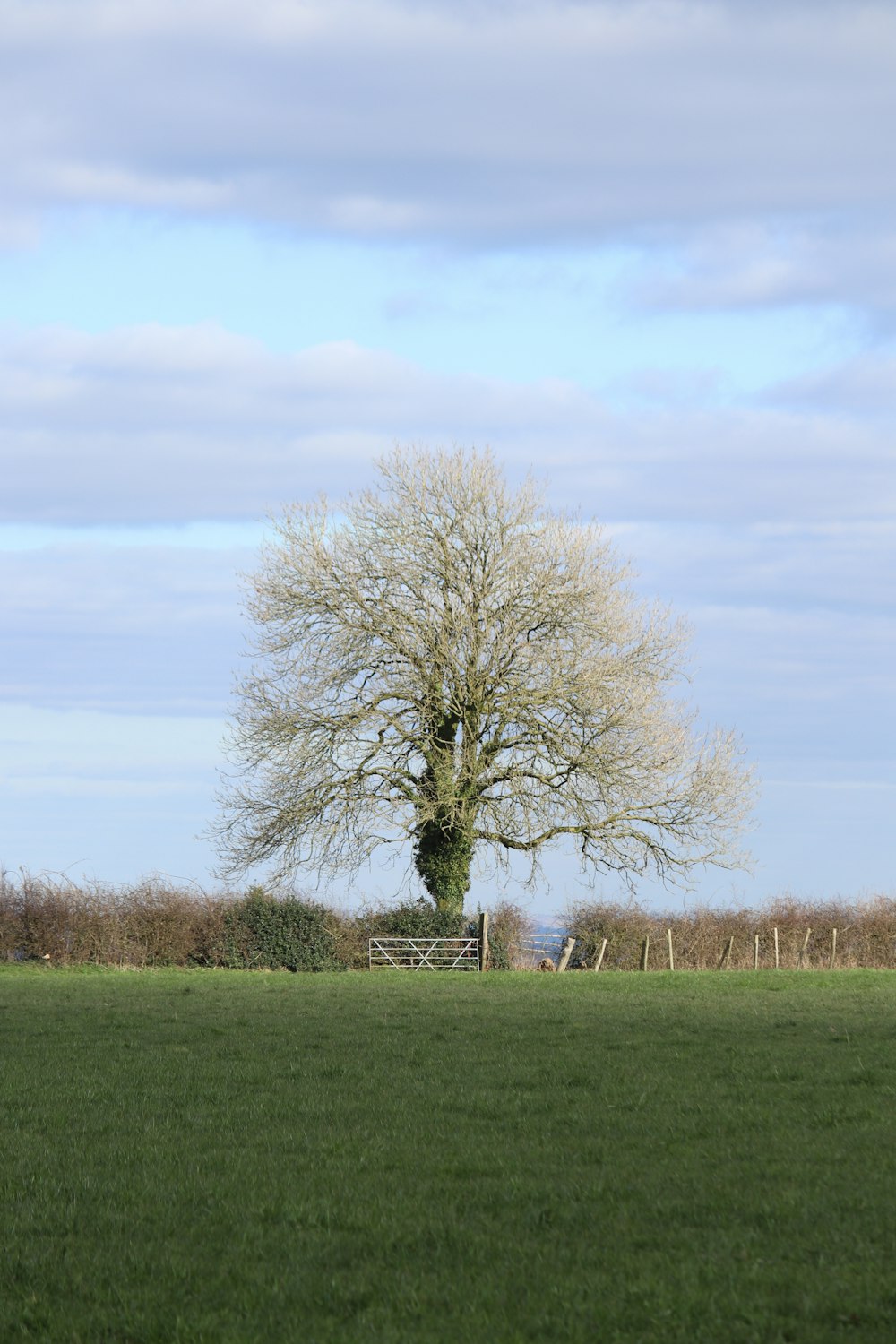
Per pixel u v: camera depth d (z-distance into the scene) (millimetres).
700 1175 17172
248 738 79938
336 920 76188
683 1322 11727
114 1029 35906
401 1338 11523
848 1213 15141
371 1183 17094
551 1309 12203
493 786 79562
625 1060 28328
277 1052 30344
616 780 78000
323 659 79250
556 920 80375
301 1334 11734
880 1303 12086
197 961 73312
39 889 72000
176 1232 15141
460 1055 29344
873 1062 27750
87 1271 13703
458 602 79562
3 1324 12250
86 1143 19859
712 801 80125
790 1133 19891
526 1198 16219
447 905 80000
